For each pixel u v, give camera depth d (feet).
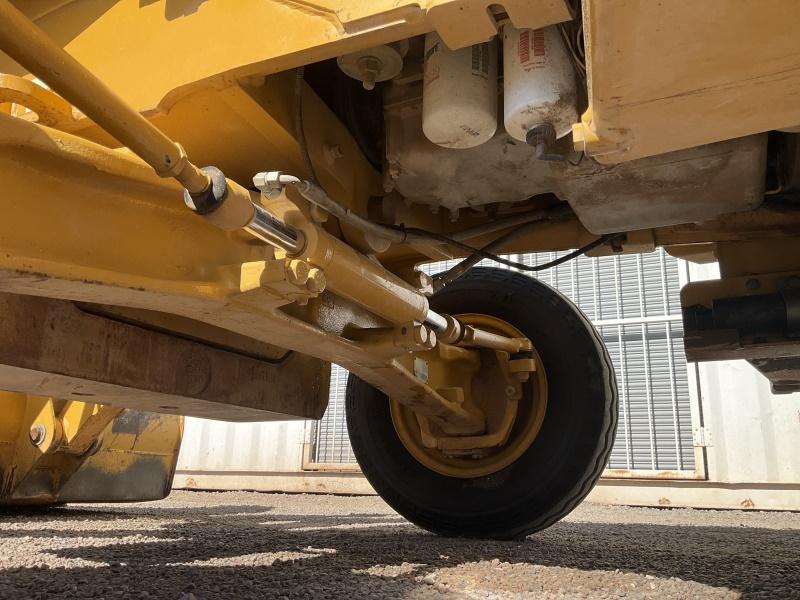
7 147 2.54
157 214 3.13
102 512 10.53
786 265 5.57
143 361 4.42
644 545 6.23
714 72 2.18
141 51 3.54
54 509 10.75
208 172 2.85
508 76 3.25
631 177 3.97
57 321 3.90
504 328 6.47
